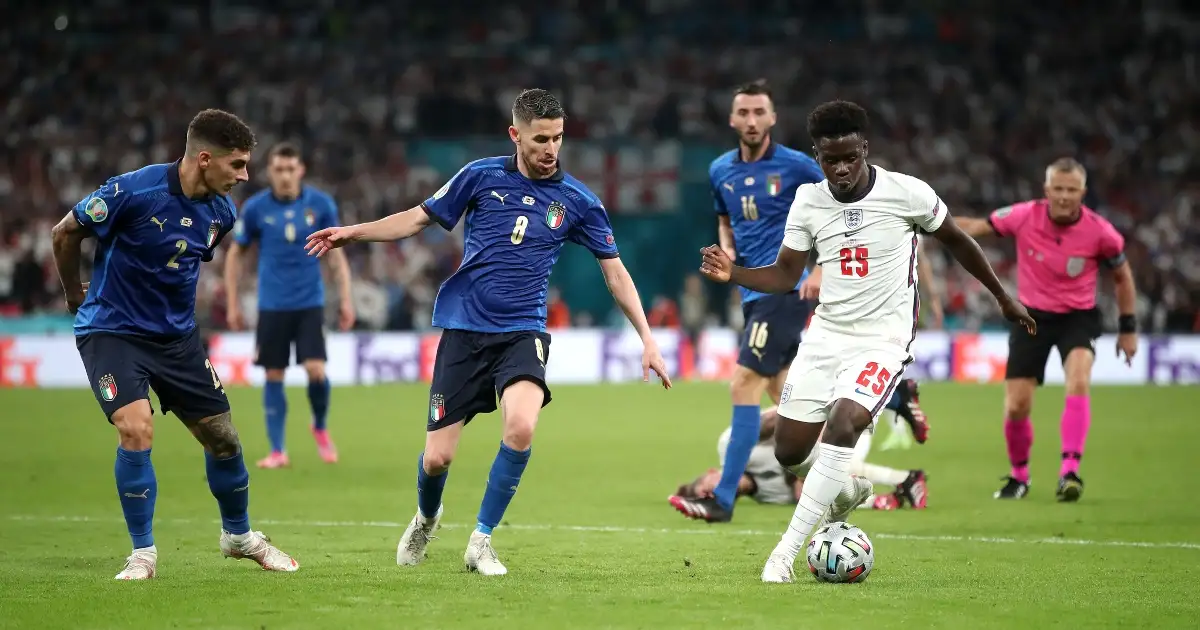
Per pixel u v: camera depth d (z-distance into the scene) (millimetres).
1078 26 132500
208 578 23625
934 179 119000
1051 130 123000
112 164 116500
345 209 110188
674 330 95750
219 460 24016
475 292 24453
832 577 23359
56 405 71312
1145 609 21078
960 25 133250
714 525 32562
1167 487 40781
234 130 22875
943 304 99062
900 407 35250
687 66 129125
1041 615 20500
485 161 24938
